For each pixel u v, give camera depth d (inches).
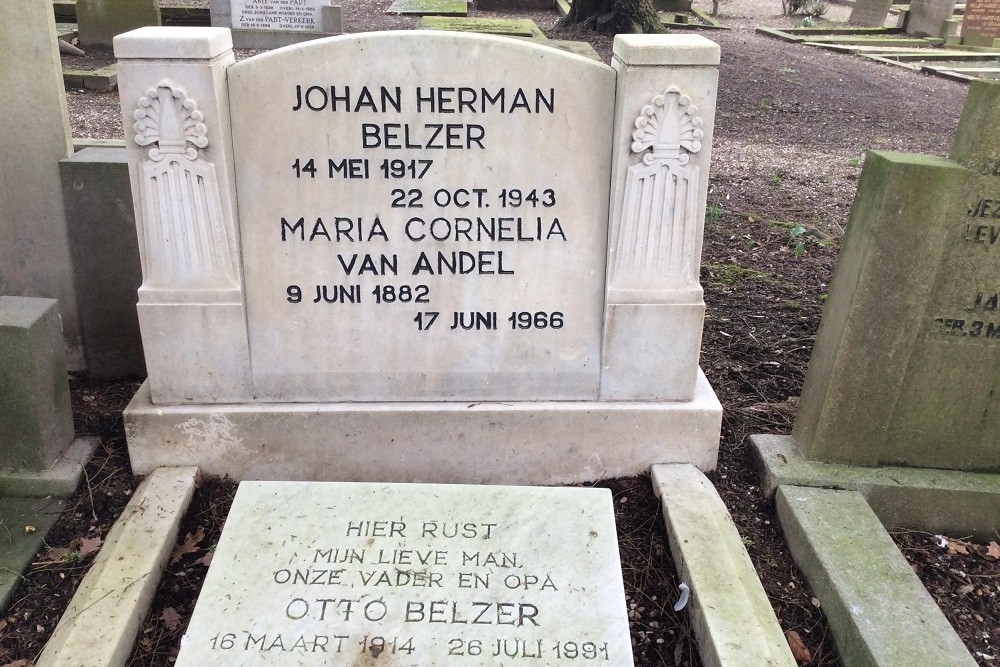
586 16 547.2
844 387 130.2
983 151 116.4
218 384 129.8
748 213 257.4
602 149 121.6
